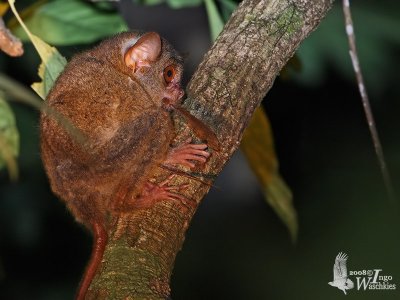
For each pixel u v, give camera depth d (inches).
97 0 411.8
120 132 324.8
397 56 611.2
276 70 331.6
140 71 352.2
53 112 247.9
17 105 510.9
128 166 311.1
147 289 254.5
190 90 322.7
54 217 610.5
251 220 675.4
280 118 678.5
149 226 283.4
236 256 665.6
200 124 308.5
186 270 659.4
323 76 575.8
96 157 320.8
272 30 333.7
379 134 666.8
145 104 341.7
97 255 290.4
